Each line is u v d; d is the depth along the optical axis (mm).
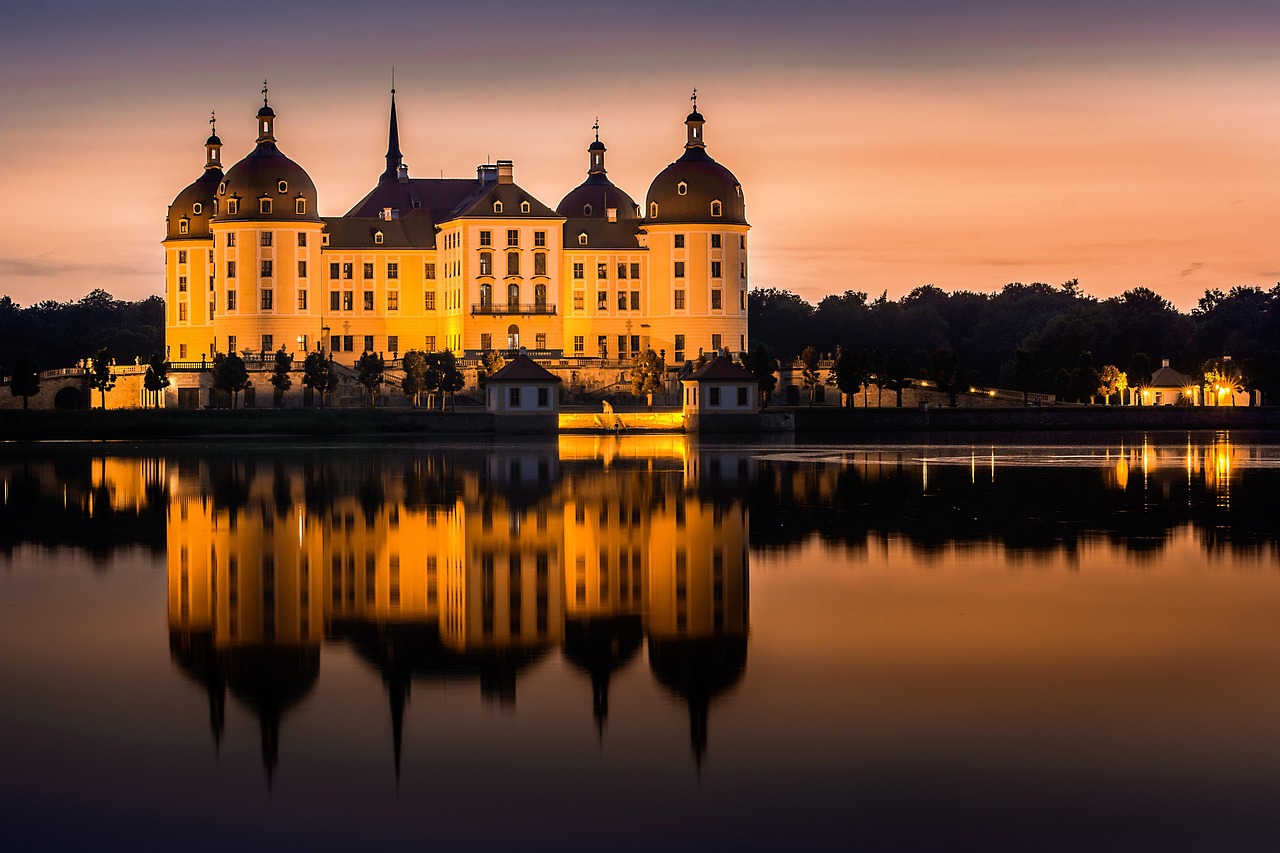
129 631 40031
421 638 39031
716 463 103625
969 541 57125
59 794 27469
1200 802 26859
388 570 50375
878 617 41312
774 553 54062
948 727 30781
